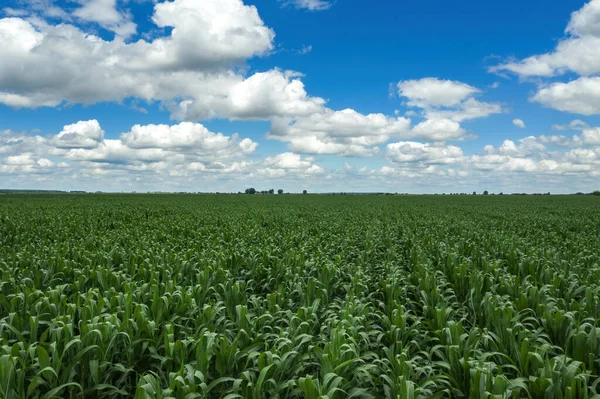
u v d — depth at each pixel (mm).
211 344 5461
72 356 5559
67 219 25359
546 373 4836
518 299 7980
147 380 4625
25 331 6457
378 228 21906
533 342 6266
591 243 15992
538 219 29625
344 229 21641
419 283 9672
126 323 6145
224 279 9641
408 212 39344
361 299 8438
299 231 19828
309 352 5973
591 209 47562
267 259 11734
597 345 5836
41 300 7188
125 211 34812
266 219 28703
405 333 6715
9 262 10664
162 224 22547
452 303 8703
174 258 11578
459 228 21266
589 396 4973
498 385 4469
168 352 5656
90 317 6613
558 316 6590
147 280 9883
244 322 6762
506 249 13727
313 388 4551
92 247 13805
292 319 6715
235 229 19906
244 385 5406
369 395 5035
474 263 12336
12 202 50812
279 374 5258
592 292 7883
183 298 7648
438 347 6125
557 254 12148
